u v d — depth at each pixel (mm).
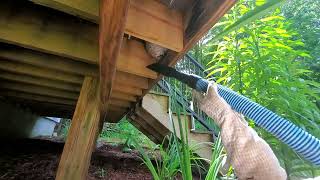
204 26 1055
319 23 3832
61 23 1558
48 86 2666
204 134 3123
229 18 1394
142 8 1150
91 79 1950
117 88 2402
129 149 4438
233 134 608
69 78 2289
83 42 1580
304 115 1160
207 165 2760
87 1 1151
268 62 1319
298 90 1259
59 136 5617
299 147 509
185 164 961
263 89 1259
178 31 1245
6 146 3232
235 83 1396
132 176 2777
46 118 5531
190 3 1214
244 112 608
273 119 550
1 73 2387
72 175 1724
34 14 1504
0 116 3359
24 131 4371
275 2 341
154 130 3809
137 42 1642
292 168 989
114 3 680
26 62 1903
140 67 1612
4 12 1438
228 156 608
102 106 1934
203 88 743
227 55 1552
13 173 2230
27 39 1443
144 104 3146
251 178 564
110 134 6301
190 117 3189
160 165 1509
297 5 3814
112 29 832
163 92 3340
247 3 1477
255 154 569
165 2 1218
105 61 1128
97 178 2516
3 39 1393
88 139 1824
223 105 651
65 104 3691
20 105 3947
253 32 1445
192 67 3336
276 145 1007
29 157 2863
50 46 1489
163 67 1280
